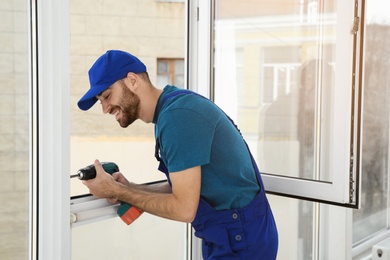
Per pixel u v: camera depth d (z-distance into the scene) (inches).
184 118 66.2
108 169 76.7
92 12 96.1
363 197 134.2
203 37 96.3
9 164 73.2
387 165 144.5
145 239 99.1
